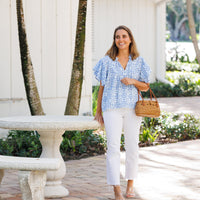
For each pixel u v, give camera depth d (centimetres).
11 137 810
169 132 920
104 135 877
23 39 761
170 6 5900
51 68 933
